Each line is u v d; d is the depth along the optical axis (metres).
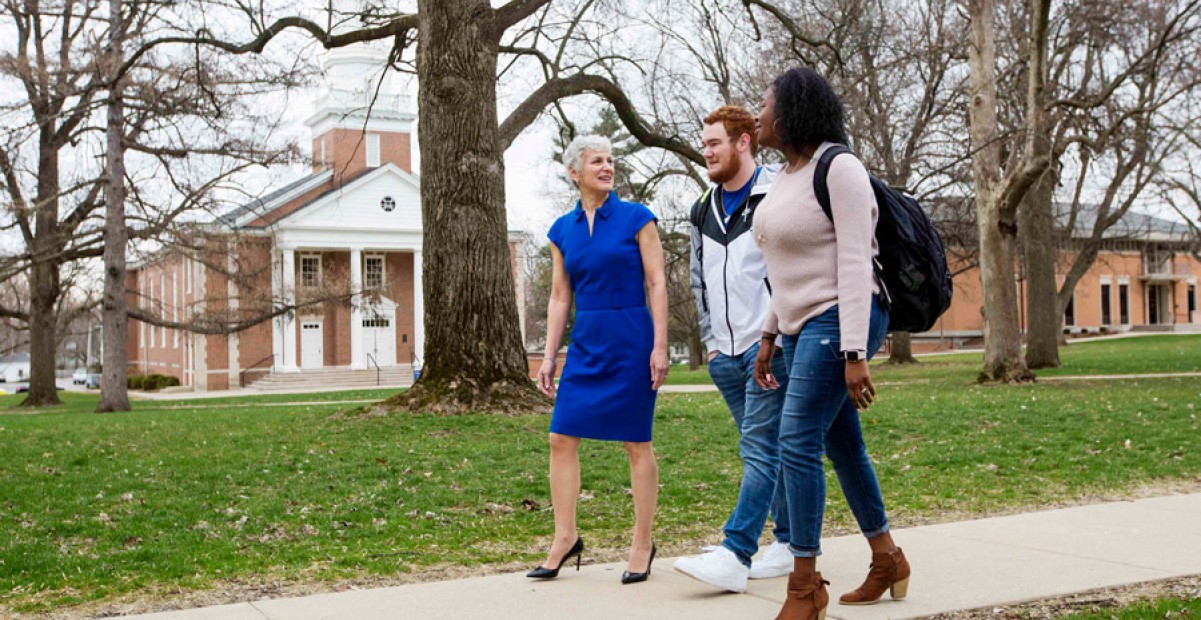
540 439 10.34
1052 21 24.12
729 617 4.18
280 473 8.59
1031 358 26.34
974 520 6.41
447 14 12.81
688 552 5.83
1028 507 7.17
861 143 26.09
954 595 4.42
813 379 3.97
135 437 11.70
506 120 15.70
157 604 4.80
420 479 8.23
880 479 8.50
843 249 3.88
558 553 5.02
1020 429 11.34
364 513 7.03
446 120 12.77
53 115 24.41
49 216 29.41
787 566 5.00
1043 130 19.38
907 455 9.77
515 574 5.18
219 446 10.35
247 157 25.11
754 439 4.71
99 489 8.04
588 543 6.14
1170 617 3.97
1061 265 43.28
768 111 4.10
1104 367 25.19
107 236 25.19
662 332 4.87
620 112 17.56
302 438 10.72
